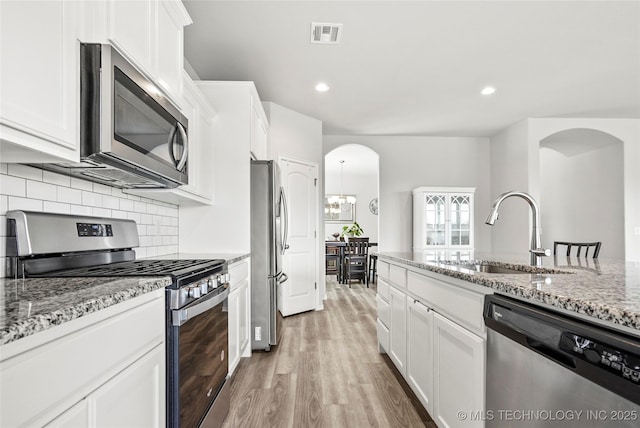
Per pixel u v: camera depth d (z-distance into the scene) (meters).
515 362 1.00
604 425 0.68
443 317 1.58
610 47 3.04
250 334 2.90
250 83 2.94
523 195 1.86
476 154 5.95
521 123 5.05
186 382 1.29
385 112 4.68
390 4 2.44
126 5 1.30
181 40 1.88
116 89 1.21
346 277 6.93
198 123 2.45
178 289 1.23
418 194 5.52
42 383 0.63
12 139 0.87
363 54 3.14
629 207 4.96
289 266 4.30
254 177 3.02
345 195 9.71
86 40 1.15
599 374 0.67
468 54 3.16
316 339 3.31
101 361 0.81
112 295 0.85
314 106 4.44
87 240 1.53
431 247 5.36
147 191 2.01
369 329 3.65
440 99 4.23
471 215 5.45
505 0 2.40
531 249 1.86
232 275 2.24
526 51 3.10
